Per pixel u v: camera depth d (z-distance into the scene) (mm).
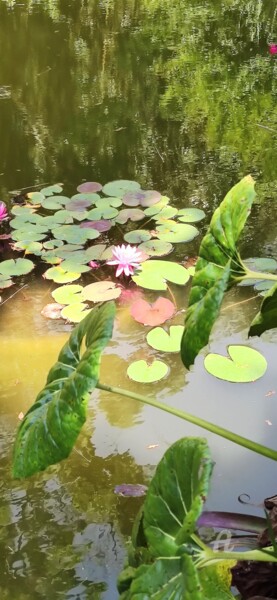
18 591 1788
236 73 5555
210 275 1680
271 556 1354
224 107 4887
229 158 4141
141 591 1272
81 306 2846
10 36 6422
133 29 6707
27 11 7176
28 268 3074
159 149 4273
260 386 2420
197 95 5113
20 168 4066
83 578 1809
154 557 1383
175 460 1356
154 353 2619
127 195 3639
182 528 1167
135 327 2768
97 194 3664
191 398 2387
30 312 2879
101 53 6008
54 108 4910
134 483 2088
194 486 1275
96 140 4410
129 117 4746
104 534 1935
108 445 2229
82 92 5180
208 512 1779
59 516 1999
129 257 2902
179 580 1244
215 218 1685
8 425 2344
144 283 2945
